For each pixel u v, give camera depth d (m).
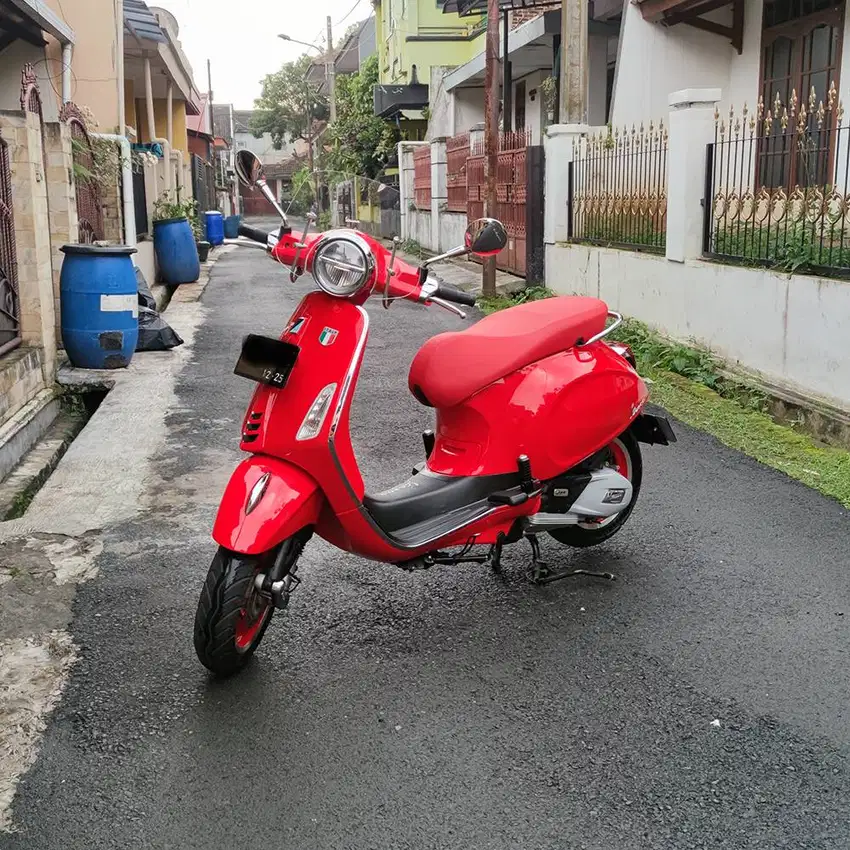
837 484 5.57
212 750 3.12
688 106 8.57
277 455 3.42
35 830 2.74
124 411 7.24
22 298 7.68
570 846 2.69
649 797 2.88
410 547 3.76
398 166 23.88
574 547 4.74
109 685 3.48
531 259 13.06
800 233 7.26
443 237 19.05
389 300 3.66
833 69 11.20
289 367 3.33
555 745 3.15
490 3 12.39
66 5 13.13
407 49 27.33
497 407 4.01
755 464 6.02
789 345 7.20
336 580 4.38
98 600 4.13
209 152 38.38
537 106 21.05
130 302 8.44
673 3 12.23
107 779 2.97
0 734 3.18
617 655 3.72
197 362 9.12
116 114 13.48
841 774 2.98
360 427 6.94
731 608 4.09
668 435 4.55
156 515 5.11
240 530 3.27
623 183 10.59
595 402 4.21
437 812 2.83
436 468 4.17
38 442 7.05
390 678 3.56
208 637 3.30
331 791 2.92
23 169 7.45
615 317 4.55
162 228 15.70
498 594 4.25
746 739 3.16
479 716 3.31
